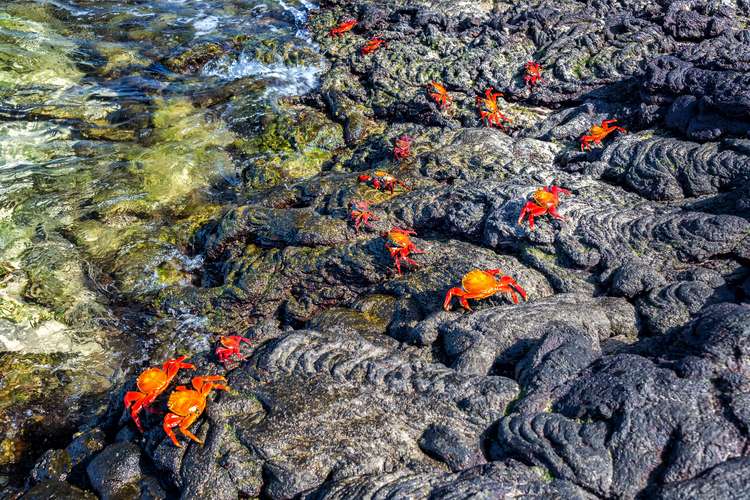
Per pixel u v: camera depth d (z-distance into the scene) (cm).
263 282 173
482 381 124
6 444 152
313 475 117
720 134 170
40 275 183
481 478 108
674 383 110
